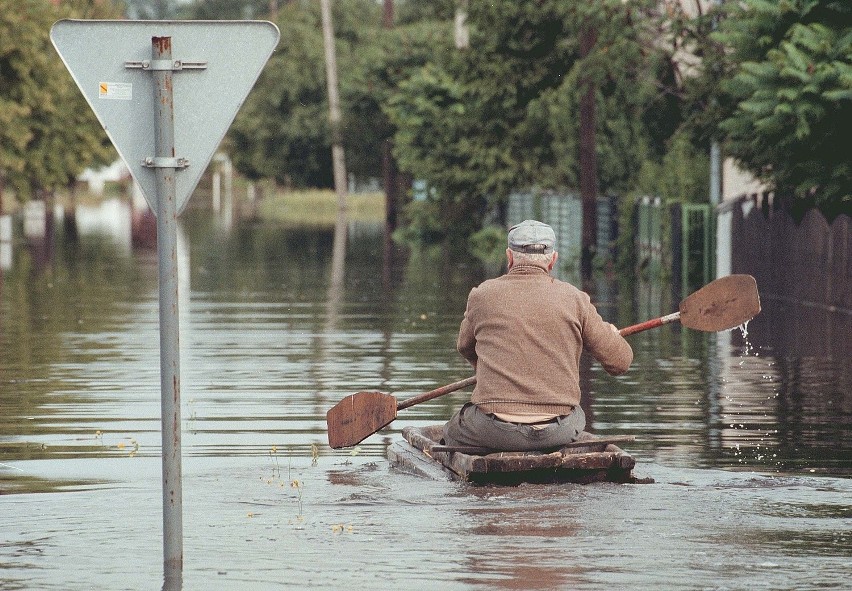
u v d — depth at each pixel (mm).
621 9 49875
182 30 11312
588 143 54781
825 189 38156
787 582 11438
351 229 90688
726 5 39438
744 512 13875
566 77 63406
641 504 14195
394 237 80125
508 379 15414
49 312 37781
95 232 84500
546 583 11406
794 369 26625
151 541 12961
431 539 12805
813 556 12219
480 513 13805
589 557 12188
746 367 26938
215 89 11344
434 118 73000
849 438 19125
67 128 80188
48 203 139125
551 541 12734
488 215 79375
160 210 11352
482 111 69312
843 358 28250
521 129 69000
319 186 146500
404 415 21438
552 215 66625
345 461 17250
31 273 51875
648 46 51188
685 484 15383
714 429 19922
